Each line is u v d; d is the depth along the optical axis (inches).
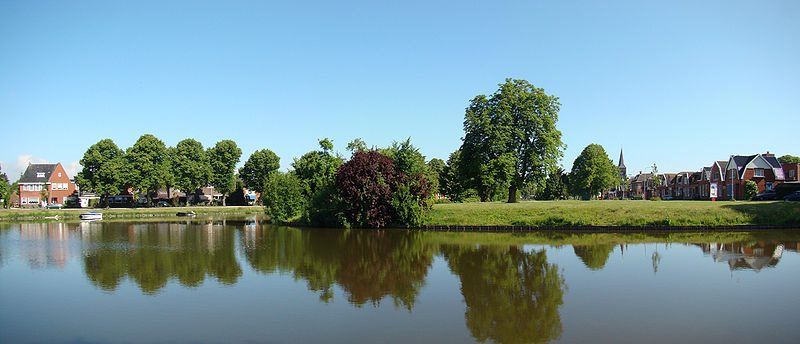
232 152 4379.9
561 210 1781.5
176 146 4237.2
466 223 1798.7
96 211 3181.6
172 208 3624.5
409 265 999.0
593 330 564.7
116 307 678.5
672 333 551.8
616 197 5644.7
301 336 551.5
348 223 1909.4
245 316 629.0
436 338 542.0
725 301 684.7
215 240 1502.2
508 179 2080.5
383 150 2199.8
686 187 3991.1
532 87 2212.1
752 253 1103.0
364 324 593.0
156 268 975.0
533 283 812.0
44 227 2159.2
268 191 2356.1
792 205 1694.1
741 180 2982.3
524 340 533.0
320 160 2236.7
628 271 902.4
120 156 3831.2
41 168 4308.6
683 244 1267.2
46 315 641.6
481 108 2222.0
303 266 994.1
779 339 530.3
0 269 978.7
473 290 767.1
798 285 776.9
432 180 2065.7
